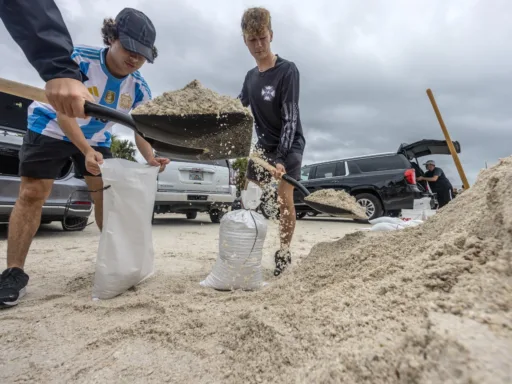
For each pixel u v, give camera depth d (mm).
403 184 6621
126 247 1867
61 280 2191
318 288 1398
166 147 1562
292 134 2314
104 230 1832
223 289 1941
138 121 1309
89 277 2209
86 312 1601
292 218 2449
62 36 1156
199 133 1412
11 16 1103
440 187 7371
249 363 1004
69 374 1073
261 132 2629
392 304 906
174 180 5926
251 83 2582
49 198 4320
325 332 940
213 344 1212
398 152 7090
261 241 1998
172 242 4035
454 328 658
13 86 1489
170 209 6086
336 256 1703
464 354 588
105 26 1937
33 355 1197
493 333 629
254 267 1955
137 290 1917
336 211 2238
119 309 1620
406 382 644
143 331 1345
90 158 1879
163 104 1369
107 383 1021
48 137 1918
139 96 2293
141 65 2002
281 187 2459
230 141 1495
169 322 1410
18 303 1739
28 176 1894
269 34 2361
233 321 1325
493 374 534
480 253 904
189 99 1399
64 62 1159
